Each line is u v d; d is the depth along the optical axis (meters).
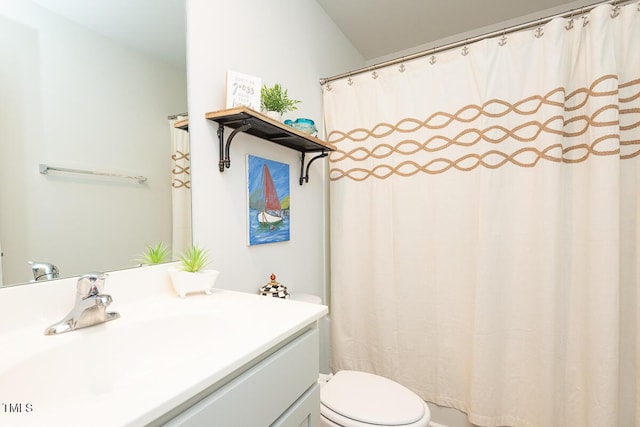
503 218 1.44
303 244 1.75
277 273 1.54
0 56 0.68
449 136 1.56
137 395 0.48
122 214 0.91
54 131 0.77
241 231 1.30
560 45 1.31
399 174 1.68
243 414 0.63
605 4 1.23
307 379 0.84
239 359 0.60
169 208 1.03
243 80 1.17
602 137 1.21
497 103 1.43
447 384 1.58
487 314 1.43
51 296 0.75
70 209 0.80
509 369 1.44
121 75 0.90
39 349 0.62
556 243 1.32
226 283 1.23
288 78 1.61
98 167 0.85
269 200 1.46
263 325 0.77
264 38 1.43
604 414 1.20
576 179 1.33
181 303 0.93
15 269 0.70
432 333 1.63
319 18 1.92
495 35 1.45
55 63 0.77
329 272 2.04
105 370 0.71
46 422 0.41
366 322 1.81
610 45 1.22
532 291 1.40
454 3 1.90
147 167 0.97
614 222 1.19
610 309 1.19
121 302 0.89
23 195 0.71
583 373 1.30
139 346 0.77
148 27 0.97
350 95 1.83
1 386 0.54
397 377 1.70
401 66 1.68
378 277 1.73
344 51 2.24
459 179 1.54
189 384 0.51
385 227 1.73
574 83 1.34
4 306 0.67
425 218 1.63
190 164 1.08
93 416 0.43
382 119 1.73
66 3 0.79
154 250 0.99
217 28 1.18
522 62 1.40
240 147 1.29
